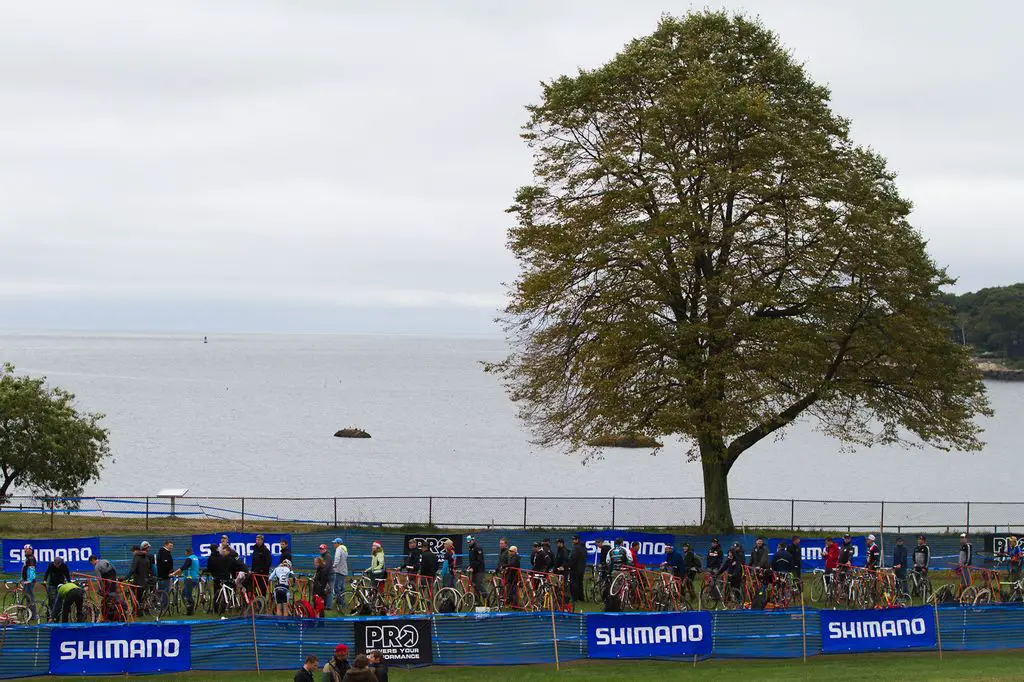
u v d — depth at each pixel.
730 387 45.12
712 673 27.12
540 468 122.69
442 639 27.48
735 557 35.03
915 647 29.89
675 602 33.66
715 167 45.53
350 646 27.05
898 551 38.12
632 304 47.03
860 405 51.44
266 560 33.66
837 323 47.41
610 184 47.66
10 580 37.41
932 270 47.53
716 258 49.59
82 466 52.25
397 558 42.97
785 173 47.25
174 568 40.62
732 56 49.84
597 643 28.17
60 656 25.42
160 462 117.56
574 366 48.53
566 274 47.41
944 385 48.41
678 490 105.94
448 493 98.81
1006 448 162.50
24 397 50.72
